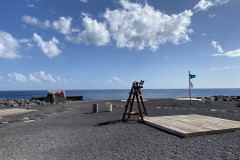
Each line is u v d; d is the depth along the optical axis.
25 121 9.24
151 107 14.91
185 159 4.03
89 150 4.76
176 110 12.61
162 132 6.46
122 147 4.92
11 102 20.03
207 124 7.09
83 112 12.60
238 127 6.48
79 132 6.72
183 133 5.73
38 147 5.12
